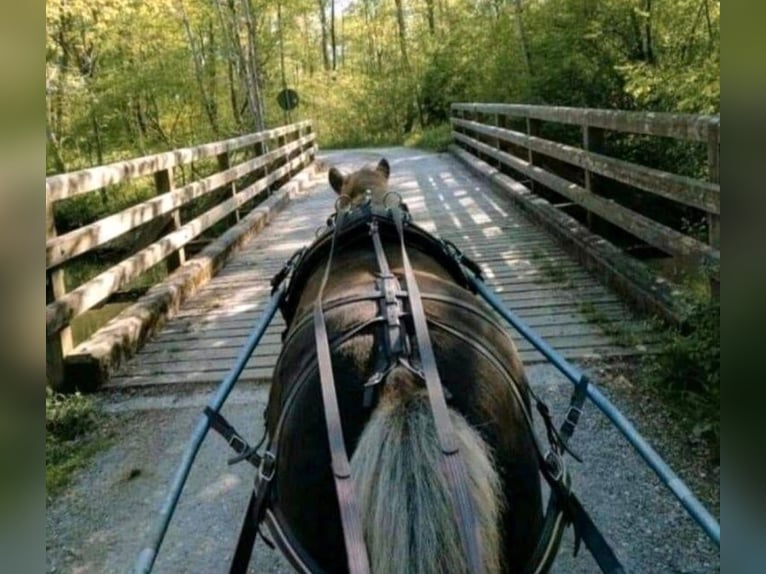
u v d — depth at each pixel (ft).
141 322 15.90
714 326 11.19
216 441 11.66
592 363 13.28
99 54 55.16
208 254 22.26
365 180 8.62
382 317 4.96
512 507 4.48
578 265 19.48
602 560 4.83
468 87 65.72
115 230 16.15
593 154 19.27
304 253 7.29
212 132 62.90
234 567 5.37
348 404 4.58
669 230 14.83
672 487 5.06
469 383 4.65
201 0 61.21
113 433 12.20
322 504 4.41
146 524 9.62
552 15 45.32
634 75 35.83
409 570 3.71
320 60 114.73
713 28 34.19
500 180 32.19
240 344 15.78
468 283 7.35
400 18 91.45
